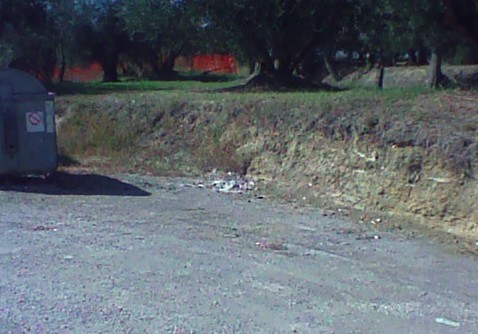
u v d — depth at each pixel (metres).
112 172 14.64
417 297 6.58
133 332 5.36
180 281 6.75
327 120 13.09
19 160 12.73
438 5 15.50
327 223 10.20
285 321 5.72
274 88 21.64
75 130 17.20
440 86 18.86
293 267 7.50
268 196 12.40
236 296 6.34
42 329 5.36
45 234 8.66
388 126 11.84
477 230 9.74
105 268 7.12
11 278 6.68
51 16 28.69
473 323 5.86
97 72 49.69
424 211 10.53
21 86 12.79
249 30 21.92
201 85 29.05
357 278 7.18
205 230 9.33
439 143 10.82
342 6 21.89
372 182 11.55
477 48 18.62
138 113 16.88
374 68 38.56
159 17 22.72
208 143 15.23
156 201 11.53
